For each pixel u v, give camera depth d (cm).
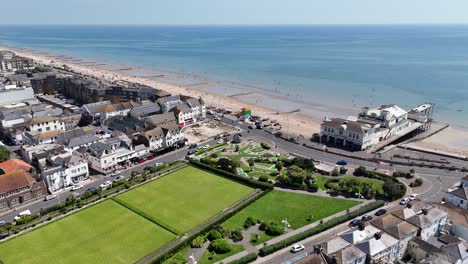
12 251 9781
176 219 11362
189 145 18075
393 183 12612
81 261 9388
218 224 10881
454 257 8606
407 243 9450
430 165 15262
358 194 12669
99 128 19412
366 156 16412
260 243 10106
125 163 15612
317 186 13250
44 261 9388
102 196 12750
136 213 11712
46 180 13162
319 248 8450
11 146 17212
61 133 16938
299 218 11331
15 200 12269
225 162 14838
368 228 9481
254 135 19700
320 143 18275
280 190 13262
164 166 15200
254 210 11850
